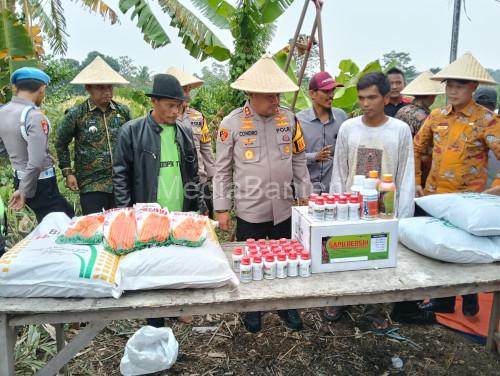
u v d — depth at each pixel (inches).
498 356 107.5
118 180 109.7
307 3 181.9
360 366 105.4
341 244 84.4
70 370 102.6
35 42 251.3
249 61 212.7
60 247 77.9
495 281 81.8
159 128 111.3
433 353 109.7
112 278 73.5
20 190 121.0
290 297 75.4
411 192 106.3
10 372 72.4
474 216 87.9
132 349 97.8
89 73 134.4
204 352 110.6
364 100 104.1
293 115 116.2
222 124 113.6
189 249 78.8
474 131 112.8
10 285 72.1
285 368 104.8
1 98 207.8
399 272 85.2
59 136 141.0
